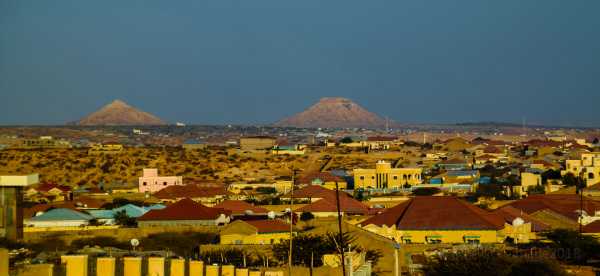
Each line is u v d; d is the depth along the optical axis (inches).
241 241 5536.4
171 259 2488.9
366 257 4362.7
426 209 5777.6
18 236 2187.5
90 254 2464.3
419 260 4611.2
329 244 4274.1
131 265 2356.1
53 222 6811.0
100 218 7145.7
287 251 4259.4
